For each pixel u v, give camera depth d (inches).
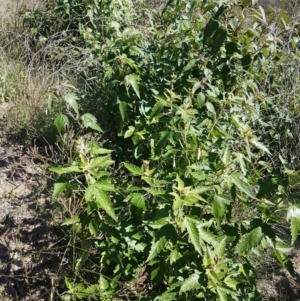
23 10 240.1
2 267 107.7
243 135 95.7
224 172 86.0
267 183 83.0
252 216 121.2
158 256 89.0
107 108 137.7
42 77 179.9
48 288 108.0
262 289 121.6
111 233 97.3
